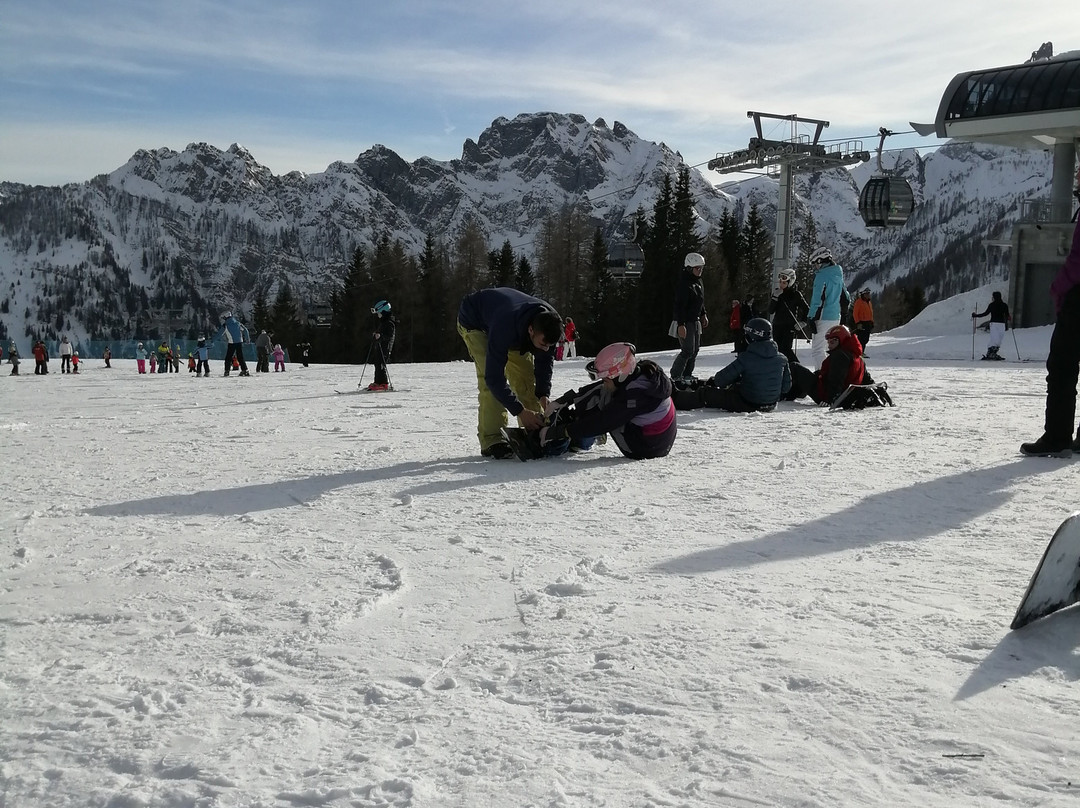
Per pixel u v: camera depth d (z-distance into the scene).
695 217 67.75
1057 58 34.25
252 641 2.73
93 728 2.12
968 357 22.05
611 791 1.79
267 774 1.88
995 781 1.77
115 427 9.85
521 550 3.81
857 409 9.42
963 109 35.62
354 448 7.43
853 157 39.44
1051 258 34.16
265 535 4.21
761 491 5.01
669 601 3.03
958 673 2.31
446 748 1.99
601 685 2.32
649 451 6.32
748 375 9.20
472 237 84.38
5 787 1.86
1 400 15.98
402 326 78.25
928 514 4.33
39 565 3.68
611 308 68.12
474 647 2.65
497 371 6.18
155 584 3.38
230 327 26.22
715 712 2.13
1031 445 6.04
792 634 2.65
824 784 1.78
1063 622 2.63
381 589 3.26
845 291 12.09
